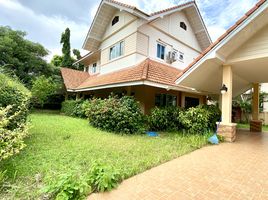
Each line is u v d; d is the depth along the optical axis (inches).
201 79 358.6
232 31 236.7
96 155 195.9
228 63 277.9
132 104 362.3
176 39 551.5
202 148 235.8
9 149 147.0
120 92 514.9
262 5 211.0
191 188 128.1
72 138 272.7
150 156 197.5
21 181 132.2
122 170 153.8
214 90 477.7
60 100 848.3
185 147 237.3
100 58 640.4
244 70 316.8
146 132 352.8
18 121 206.7
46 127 356.2
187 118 334.0
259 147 242.8
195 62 293.4
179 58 561.6
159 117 376.5
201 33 613.9
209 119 328.5
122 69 492.7
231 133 271.7
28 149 204.4
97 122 376.8
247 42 255.0
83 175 134.3
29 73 801.6
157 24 493.0
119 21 518.3
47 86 663.1
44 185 126.9
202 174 151.7
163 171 157.8
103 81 494.6
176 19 551.5
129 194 119.9
